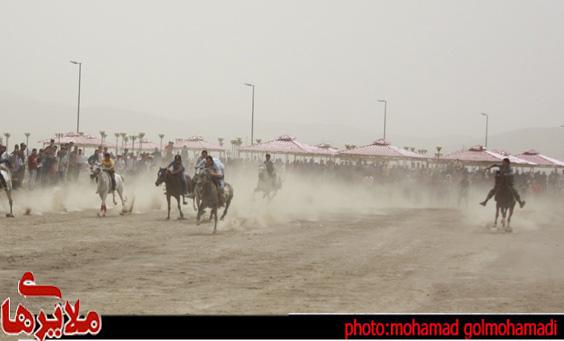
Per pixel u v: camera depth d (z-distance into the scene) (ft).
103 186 101.60
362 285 54.90
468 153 186.50
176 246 73.72
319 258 68.64
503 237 92.02
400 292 52.42
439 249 78.07
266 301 48.26
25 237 76.69
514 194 100.58
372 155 192.85
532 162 203.51
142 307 45.78
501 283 57.06
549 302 49.75
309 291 52.08
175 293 50.44
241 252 70.85
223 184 87.86
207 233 85.51
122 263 62.49
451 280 58.08
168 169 100.12
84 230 84.48
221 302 47.73
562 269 64.85
